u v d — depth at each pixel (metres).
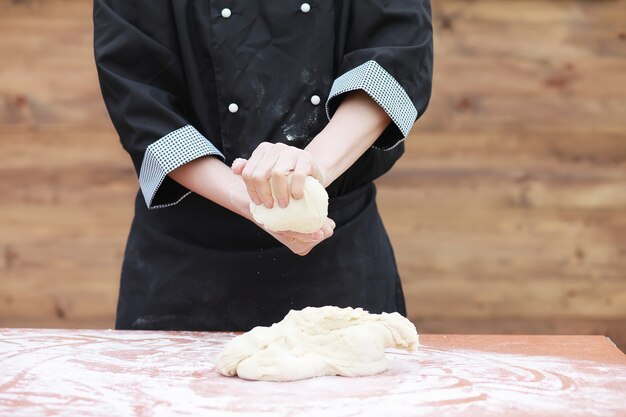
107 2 2.00
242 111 2.01
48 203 3.62
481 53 3.62
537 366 1.65
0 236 3.63
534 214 3.66
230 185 1.84
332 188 2.04
